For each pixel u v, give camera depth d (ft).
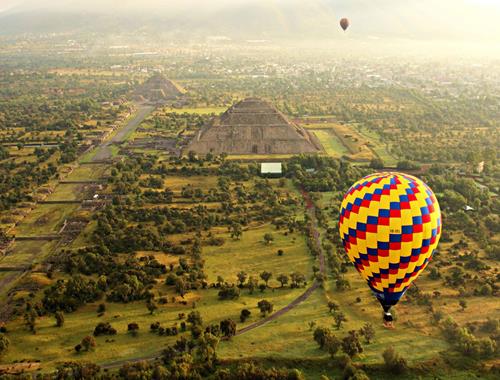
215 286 470.80
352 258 344.69
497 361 366.22
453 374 355.97
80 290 450.71
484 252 535.60
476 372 357.41
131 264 504.02
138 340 393.91
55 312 430.61
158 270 495.00
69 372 343.67
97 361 369.71
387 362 357.82
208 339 372.58
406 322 413.18
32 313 419.13
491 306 432.66
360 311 430.20
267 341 390.42
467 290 458.50
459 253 533.55
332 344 367.86
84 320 422.82
